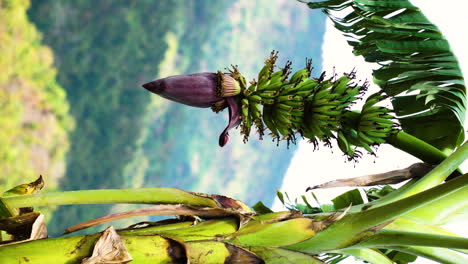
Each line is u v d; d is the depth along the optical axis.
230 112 1.72
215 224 1.39
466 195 1.53
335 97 1.75
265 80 1.75
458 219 1.55
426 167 1.71
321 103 1.73
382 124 1.75
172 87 1.67
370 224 1.39
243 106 1.72
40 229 1.39
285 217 1.41
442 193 1.38
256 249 1.38
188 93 1.67
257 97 1.72
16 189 1.50
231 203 1.46
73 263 1.26
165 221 1.50
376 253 1.53
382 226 1.40
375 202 1.58
